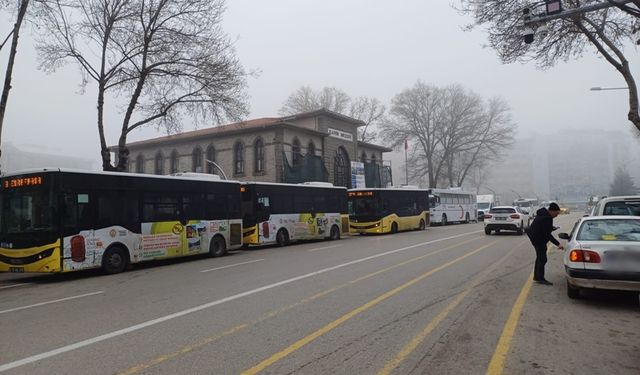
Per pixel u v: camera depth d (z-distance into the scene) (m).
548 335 6.15
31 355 5.61
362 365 5.06
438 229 34.19
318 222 24.42
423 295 8.84
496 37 16.41
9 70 15.88
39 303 9.23
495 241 21.53
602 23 17.06
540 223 10.10
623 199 11.16
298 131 37.59
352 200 29.31
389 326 6.63
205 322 7.05
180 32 21.62
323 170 39.41
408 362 5.14
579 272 7.80
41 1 18.12
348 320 7.00
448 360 5.19
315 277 11.24
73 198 12.80
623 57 16.70
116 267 13.77
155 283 11.31
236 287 10.13
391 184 51.62
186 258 17.58
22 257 12.37
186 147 39.97
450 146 59.00
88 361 5.34
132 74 21.98
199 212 17.05
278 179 35.12
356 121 44.16
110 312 7.99
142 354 5.55
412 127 58.53
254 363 5.16
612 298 8.45
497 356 5.31
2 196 12.92
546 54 17.45
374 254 16.34
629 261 7.49
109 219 13.69
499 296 8.71
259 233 20.59
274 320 7.07
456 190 45.75
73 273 14.40
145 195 14.91
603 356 5.31
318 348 5.66
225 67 22.45
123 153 21.47
